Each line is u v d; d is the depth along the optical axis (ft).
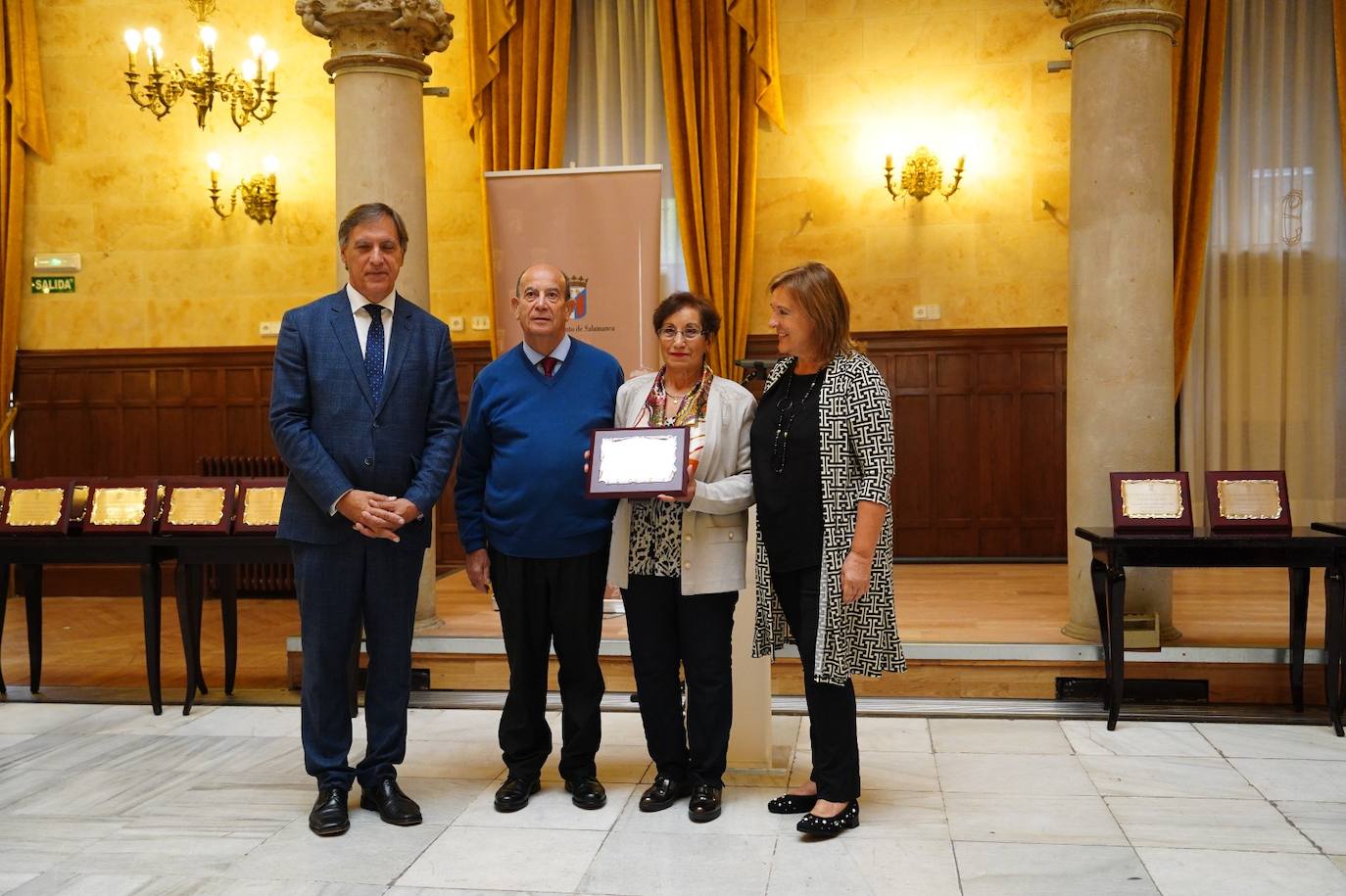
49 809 11.42
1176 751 13.03
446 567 26.30
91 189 26.63
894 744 13.42
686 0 24.31
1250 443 23.99
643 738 13.87
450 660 16.35
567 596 11.06
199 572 15.48
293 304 26.32
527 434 11.05
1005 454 24.94
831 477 10.02
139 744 13.80
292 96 26.09
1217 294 23.90
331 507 10.61
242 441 26.55
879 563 10.24
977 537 25.08
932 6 24.64
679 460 10.30
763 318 25.31
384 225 11.05
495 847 10.25
